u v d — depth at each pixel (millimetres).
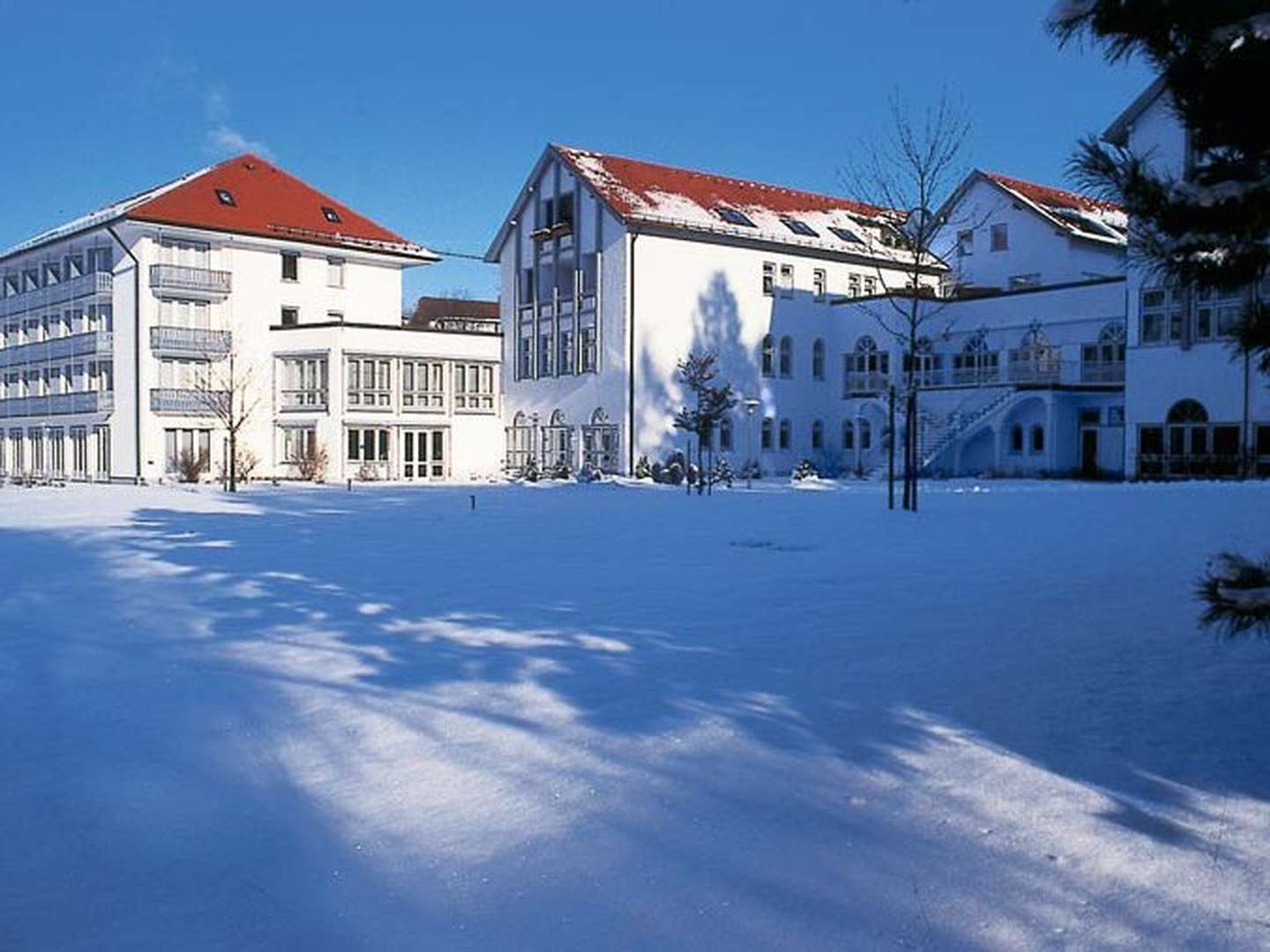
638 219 45062
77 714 6469
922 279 50281
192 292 47750
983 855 4121
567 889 3934
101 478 50281
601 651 7988
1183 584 11023
